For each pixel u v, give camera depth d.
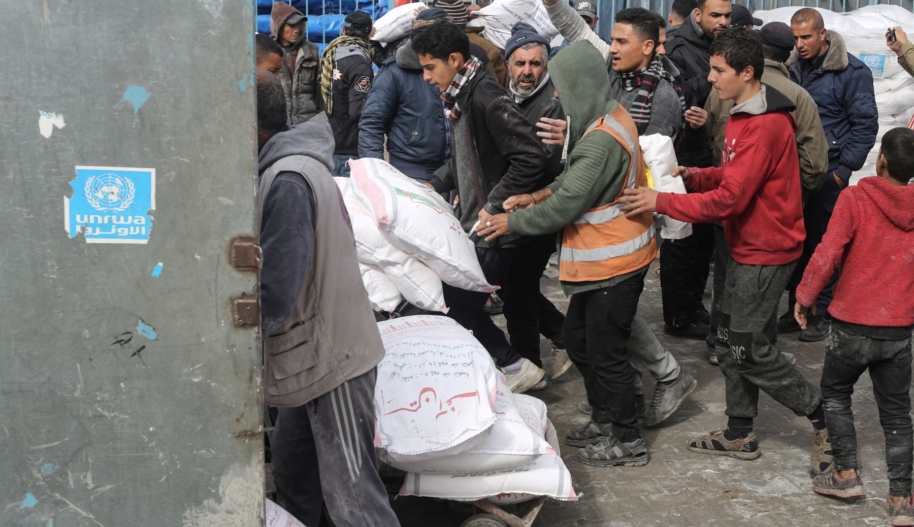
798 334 5.70
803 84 5.50
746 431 3.96
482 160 4.03
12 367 2.01
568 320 3.92
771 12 6.74
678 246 5.45
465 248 3.84
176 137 1.97
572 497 3.04
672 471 3.84
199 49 1.95
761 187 3.58
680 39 5.07
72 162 1.94
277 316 2.33
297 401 2.51
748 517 3.46
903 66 5.36
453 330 3.22
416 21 4.97
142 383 2.05
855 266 3.39
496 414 3.02
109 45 1.92
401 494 3.03
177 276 2.03
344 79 6.12
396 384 2.96
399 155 5.07
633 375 3.88
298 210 2.35
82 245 1.98
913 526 3.39
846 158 5.36
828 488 3.60
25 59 1.90
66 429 2.05
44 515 2.07
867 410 4.50
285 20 6.12
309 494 2.85
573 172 3.54
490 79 3.90
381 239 3.71
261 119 2.41
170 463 2.10
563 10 5.21
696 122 4.75
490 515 3.07
